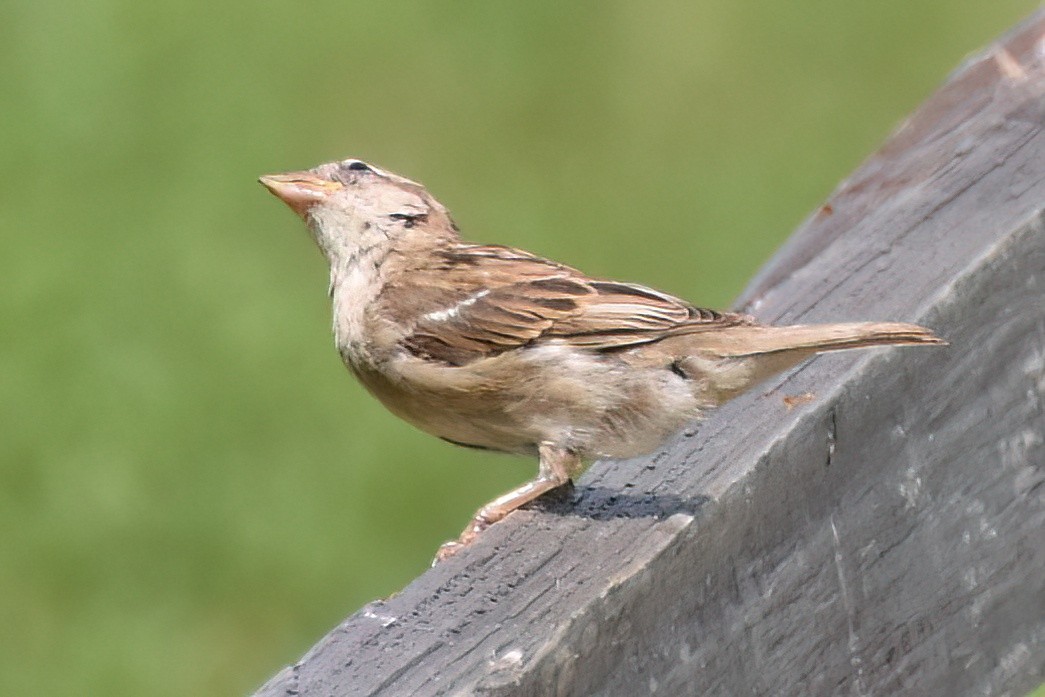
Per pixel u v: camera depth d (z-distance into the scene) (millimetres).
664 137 15672
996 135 7672
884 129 15766
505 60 16328
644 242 14750
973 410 6715
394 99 15891
